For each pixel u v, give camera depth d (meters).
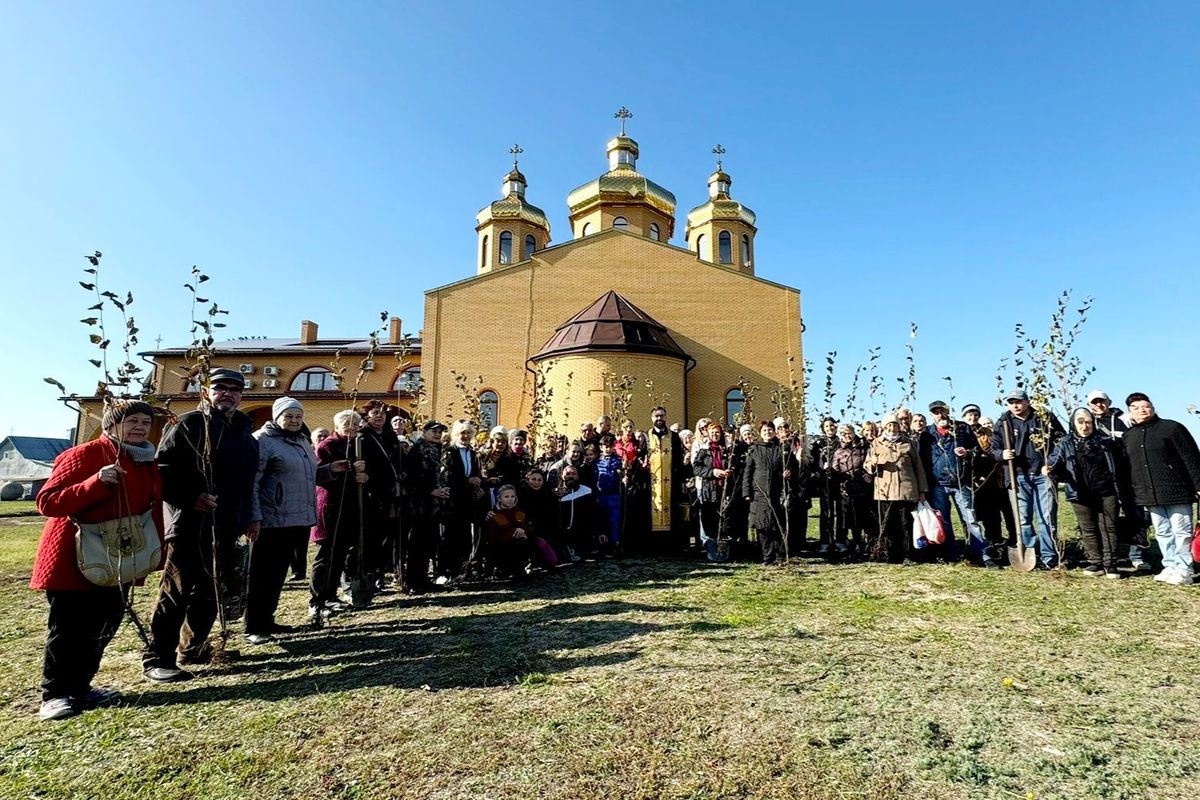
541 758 2.66
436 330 22.41
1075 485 6.57
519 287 22.70
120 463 3.41
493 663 3.90
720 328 22.39
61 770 2.63
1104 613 4.90
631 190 28.52
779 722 2.96
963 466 7.56
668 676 3.58
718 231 28.88
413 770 2.59
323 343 33.22
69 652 3.28
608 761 2.62
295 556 6.75
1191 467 5.86
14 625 5.16
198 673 3.88
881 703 3.17
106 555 3.28
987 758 2.62
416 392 8.21
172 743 2.87
